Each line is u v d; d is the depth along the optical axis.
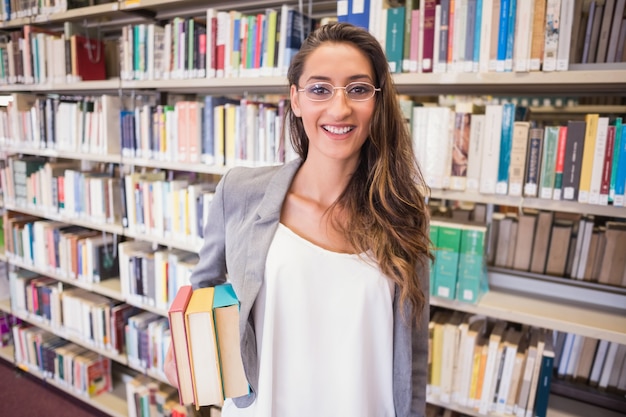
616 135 1.12
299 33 1.58
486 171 1.29
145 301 2.09
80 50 2.17
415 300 0.92
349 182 0.94
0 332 2.97
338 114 0.78
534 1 1.15
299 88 0.85
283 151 1.60
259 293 0.90
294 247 0.87
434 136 1.34
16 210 2.66
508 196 1.28
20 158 2.64
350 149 0.84
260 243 0.88
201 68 1.76
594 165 1.16
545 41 1.16
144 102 2.29
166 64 1.85
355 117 0.81
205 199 1.80
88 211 2.26
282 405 0.92
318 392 0.91
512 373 1.38
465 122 1.30
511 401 1.39
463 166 1.32
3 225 2.80
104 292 2.24
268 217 0.89
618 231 1.43
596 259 1.48
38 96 2.61
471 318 1.55
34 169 2.54
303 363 0.89
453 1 1.26
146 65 1.92
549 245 1.56
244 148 1.71
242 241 0.91
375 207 0.92
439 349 1.47
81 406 2.47
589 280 1.50
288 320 0.88
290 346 0.89
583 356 1.57
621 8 1.44
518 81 1.20
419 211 0.95
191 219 1.88
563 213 1.81
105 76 2.37
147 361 2.16
